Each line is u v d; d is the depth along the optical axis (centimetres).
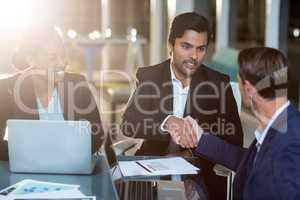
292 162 164
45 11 650
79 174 214
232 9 695
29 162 212
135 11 895
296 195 162
